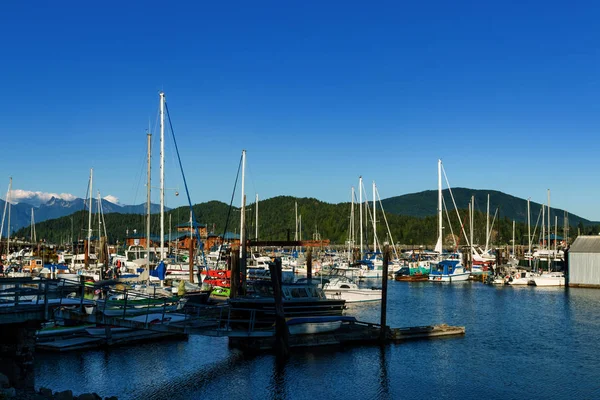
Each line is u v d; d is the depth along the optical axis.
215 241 152.62
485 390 34.88
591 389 35.12
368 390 34.78
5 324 29.27
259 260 123.00
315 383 35.94
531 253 141.75
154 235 129.12
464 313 65.62
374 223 130.38
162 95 63.38
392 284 103.75
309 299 50.59
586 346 46.56
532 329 54.31
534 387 35.53
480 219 195.25
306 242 79.75
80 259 114.44
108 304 44.00
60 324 43.69
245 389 34.66
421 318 61.62
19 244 161.00
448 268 110.50
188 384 35.28
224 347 44.31
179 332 37.69
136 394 33.31
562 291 91.75
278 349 41.56
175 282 75.75
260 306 47.94
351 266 116.19
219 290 73.94
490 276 109.31
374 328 48.72
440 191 118.12
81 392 33.19
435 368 39.56
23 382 28.97
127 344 44.31
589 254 98.44
